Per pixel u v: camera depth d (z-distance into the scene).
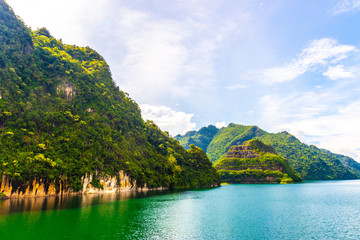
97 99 153.88
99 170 123.19
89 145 123.94
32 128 109.31
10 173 88.31
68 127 122.88
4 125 102.25
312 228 57.31
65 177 105.75
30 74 130.12
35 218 59.34
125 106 186.38
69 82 140.62
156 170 173.25
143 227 55.59
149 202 96.44
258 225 59.84
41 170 97.25
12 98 110.50
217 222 62.59
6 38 128.62
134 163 149.00
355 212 78.56
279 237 50.12
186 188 198.50
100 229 52.22
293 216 71.31
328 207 89.38
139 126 189.75
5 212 65.25
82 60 192.25
